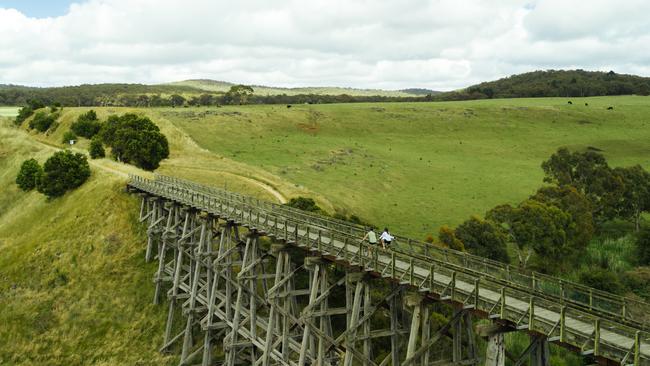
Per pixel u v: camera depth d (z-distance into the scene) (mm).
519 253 52500
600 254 55562
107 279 44250
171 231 41406
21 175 70312
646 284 46594
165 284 42656
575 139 109438
